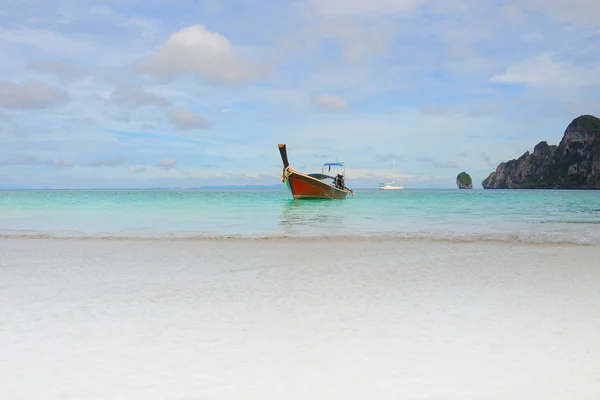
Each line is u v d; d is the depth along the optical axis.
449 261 10.20
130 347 4.34
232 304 6.12
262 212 29.59
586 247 12.70
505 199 53.81
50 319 5.36
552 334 4.74
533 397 3.26
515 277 8.20
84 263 9.87
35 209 32.47
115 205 38.56
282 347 4.34
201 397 3.25
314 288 7.22
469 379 3.58
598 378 3.60
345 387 3.42
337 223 21.50
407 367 3.82
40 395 3.28
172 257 10.78
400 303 6.16
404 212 29.59
